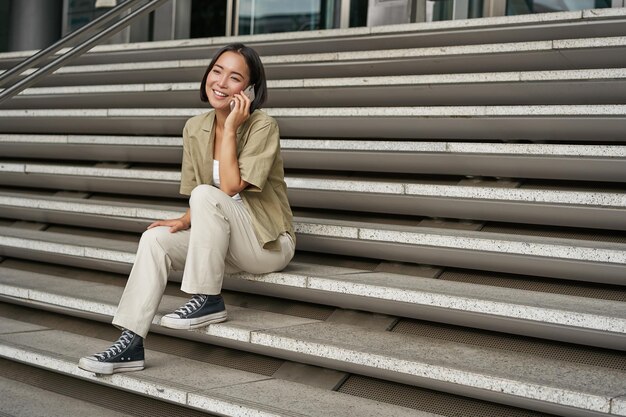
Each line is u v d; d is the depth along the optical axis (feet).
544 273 10.34
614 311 8.93
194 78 18.84
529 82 13.53
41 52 13.10
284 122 15.14
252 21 28.63
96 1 29.48
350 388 9.44
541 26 15.71
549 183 12.25
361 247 11.72
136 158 16.31
